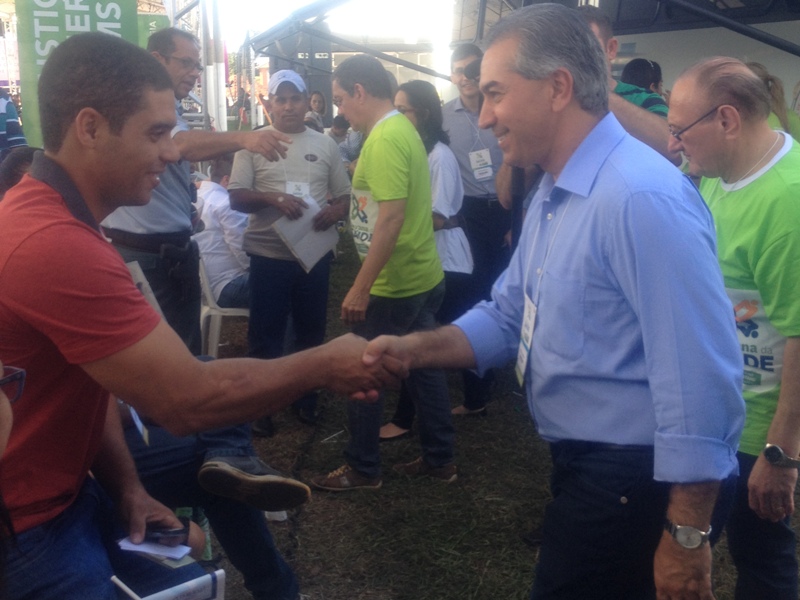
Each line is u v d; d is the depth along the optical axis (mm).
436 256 3395
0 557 1343
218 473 1929
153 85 1543
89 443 1673
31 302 1423
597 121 1529
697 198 1462
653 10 5688
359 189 3240
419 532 3164
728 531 2092
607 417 1511
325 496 3445
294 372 1692
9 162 2625
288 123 3969
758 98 1850
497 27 1559
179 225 3348
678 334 1362
